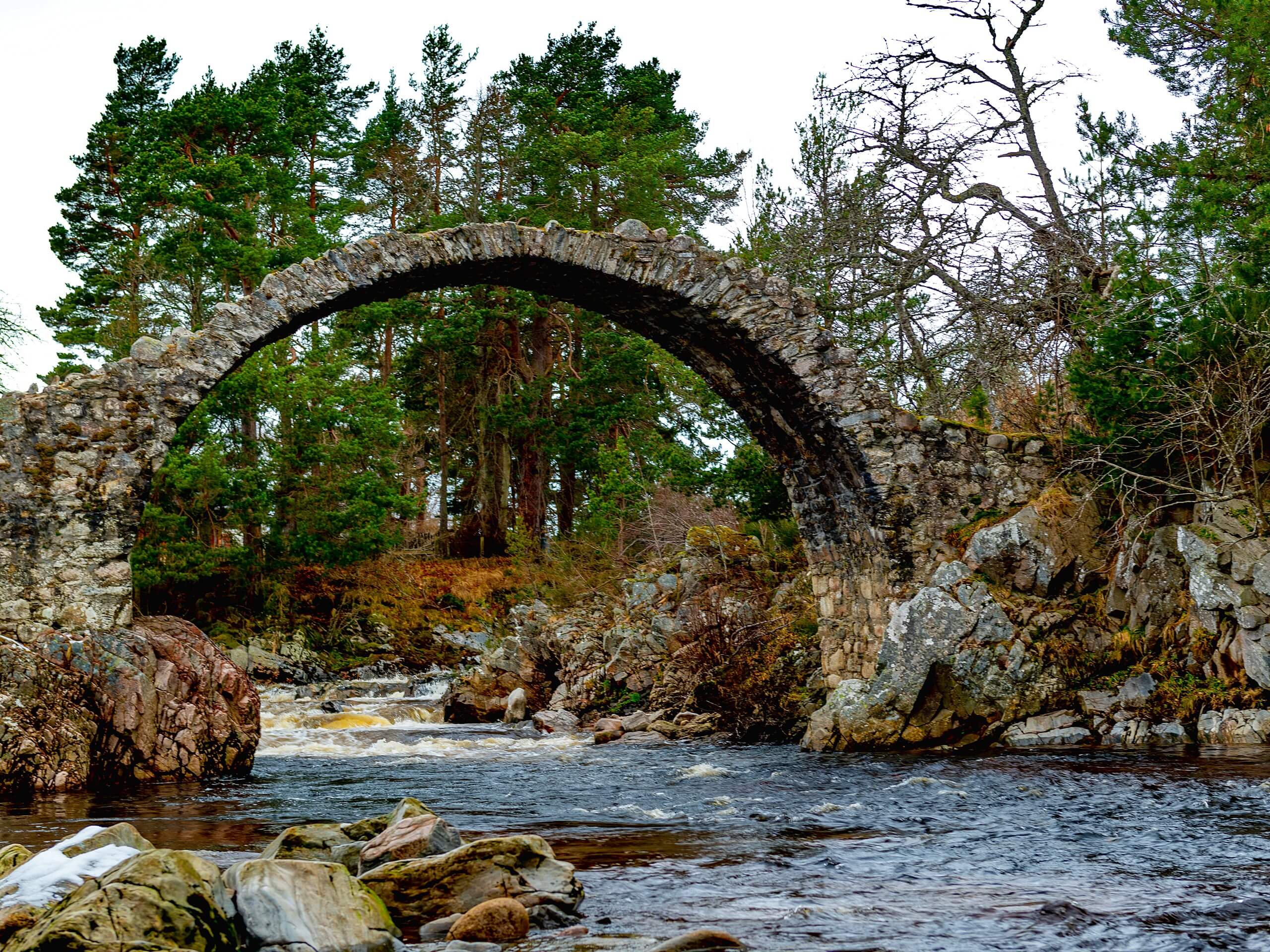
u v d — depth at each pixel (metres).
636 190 30.41
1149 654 11.75
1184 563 11.78
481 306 32.16
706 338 13.48
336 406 28.20
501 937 4.30
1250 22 14.52
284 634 27.50
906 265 17.02
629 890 5.21
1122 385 12.52
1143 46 18.17
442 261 12.34
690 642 16.14
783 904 4.88
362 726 18.34
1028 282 16.19
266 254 28.16
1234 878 5.21
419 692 23.59
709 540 17.94
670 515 25.77
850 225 17.47
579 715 17.12
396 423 29.81
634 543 27.67
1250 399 11.23
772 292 13.05
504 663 19.72
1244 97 14.99
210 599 28.11
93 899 3.69
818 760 11.16
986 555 12.35
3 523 10.95
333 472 28.38
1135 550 12.02
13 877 4.62
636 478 26.41
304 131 33.09
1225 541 11.30
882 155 17.84
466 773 11.15
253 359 26.78
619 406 30.72
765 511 17.61
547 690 19.34
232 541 28.36
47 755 9.90
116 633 10.98
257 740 11.41
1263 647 10.62
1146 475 12.48
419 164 35.50
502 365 33.31
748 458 17.38
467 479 35.44
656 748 13.53
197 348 11.76
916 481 12.95
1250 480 11.86
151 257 29.45
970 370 16.36
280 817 7.98
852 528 13.57
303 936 3.93
